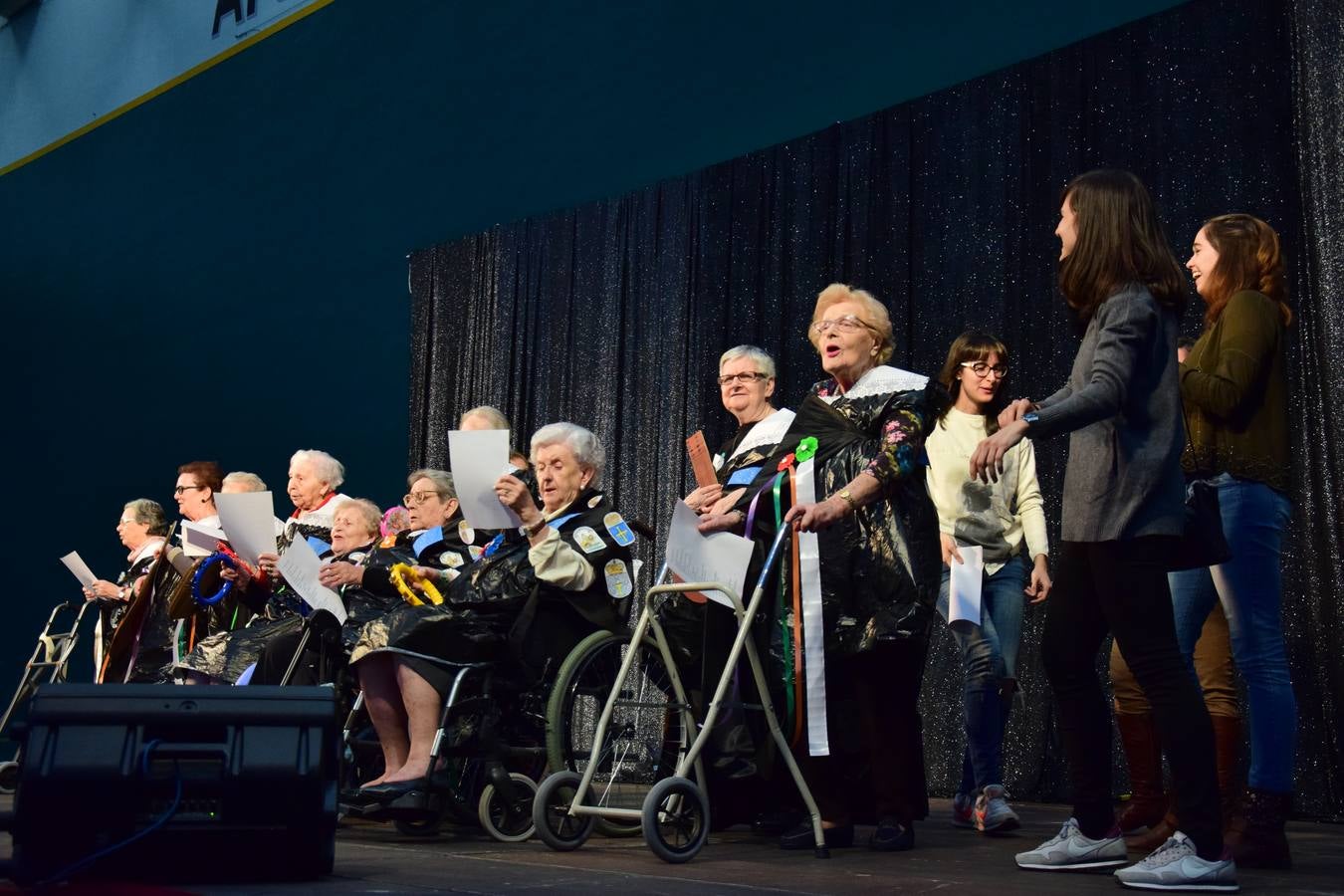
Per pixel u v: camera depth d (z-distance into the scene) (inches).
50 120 375.2
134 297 341.7
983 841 113.7
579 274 243.8
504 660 114.7
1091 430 84.9
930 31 197.8
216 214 320.8
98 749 75.5
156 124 340.2
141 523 213.8
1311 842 116.6
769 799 116.0
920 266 191.3
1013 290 180.1
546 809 100.3
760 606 106.1
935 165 191.6
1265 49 158.7
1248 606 95.2
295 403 297.6
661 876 84.4
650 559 222.2
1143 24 170.6
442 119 273.6
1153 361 83.7
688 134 230.5
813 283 204.5
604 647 116.1
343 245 291.3
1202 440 97.0
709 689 106.9
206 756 77.1
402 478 274.2
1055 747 164.7
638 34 240.1
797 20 215.8
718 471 126.4
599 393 236.7
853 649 101.1
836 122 208.4
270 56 311.6
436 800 107.8
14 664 354.9
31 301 372.2
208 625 178.4
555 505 122.9
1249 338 95.8
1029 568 161.8
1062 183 176.6
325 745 80.0
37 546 356.5
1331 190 149.3
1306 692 145.9
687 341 223.6
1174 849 78.5
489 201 264.2
